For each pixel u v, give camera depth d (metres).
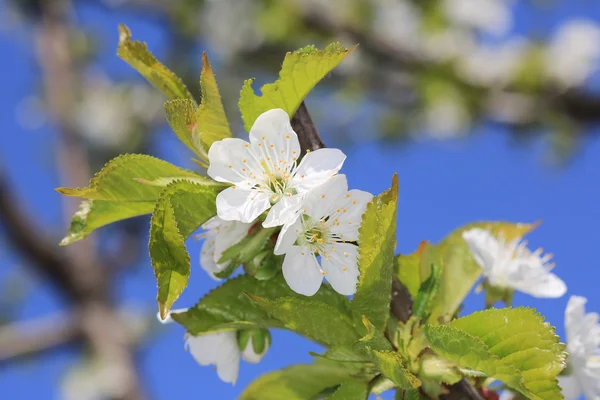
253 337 0.41
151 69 0.39
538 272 0.42
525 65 1.18
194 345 0.41
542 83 1.19
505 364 0.36
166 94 0.40
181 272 0.36
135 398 1.20
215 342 0.41
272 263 0.38
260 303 0.37
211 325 0.39
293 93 0.38
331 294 0.39
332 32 1.28
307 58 0.38
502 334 0.37
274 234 0.38
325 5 1.28
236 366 0.41
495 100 1.22
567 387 0.41
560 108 1.18
